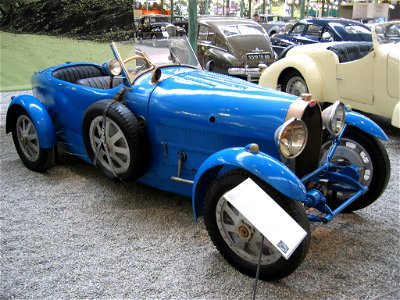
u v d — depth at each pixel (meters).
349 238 2.67
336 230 2.77
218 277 2.28
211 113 2.60
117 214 2.96
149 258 2.45
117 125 2.84
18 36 5.57
